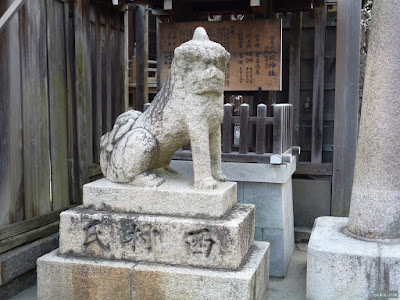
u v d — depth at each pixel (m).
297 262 4.06
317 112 4.74
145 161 2.93
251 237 3.11
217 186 2.93
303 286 3.48
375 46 2.97
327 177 4.73
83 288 2.81
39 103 3.63
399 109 2.89
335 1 5.20
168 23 4.70
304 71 4.88
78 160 4.18
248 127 3.83
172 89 2.90
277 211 3.75
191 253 2.72
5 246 3.20
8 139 3.26
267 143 4.75
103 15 4.73
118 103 5.16
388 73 2.89
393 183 2.92
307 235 4.56
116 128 3.12
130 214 2.88
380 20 2.92
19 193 3.40
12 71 3.29
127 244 2.82
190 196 2.79
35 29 3.56
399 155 2.91
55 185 3.88
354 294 2.70
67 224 2.92
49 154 3.79
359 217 3.03
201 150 2.85
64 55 3.99
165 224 2.74
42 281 2.88
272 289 3.41
